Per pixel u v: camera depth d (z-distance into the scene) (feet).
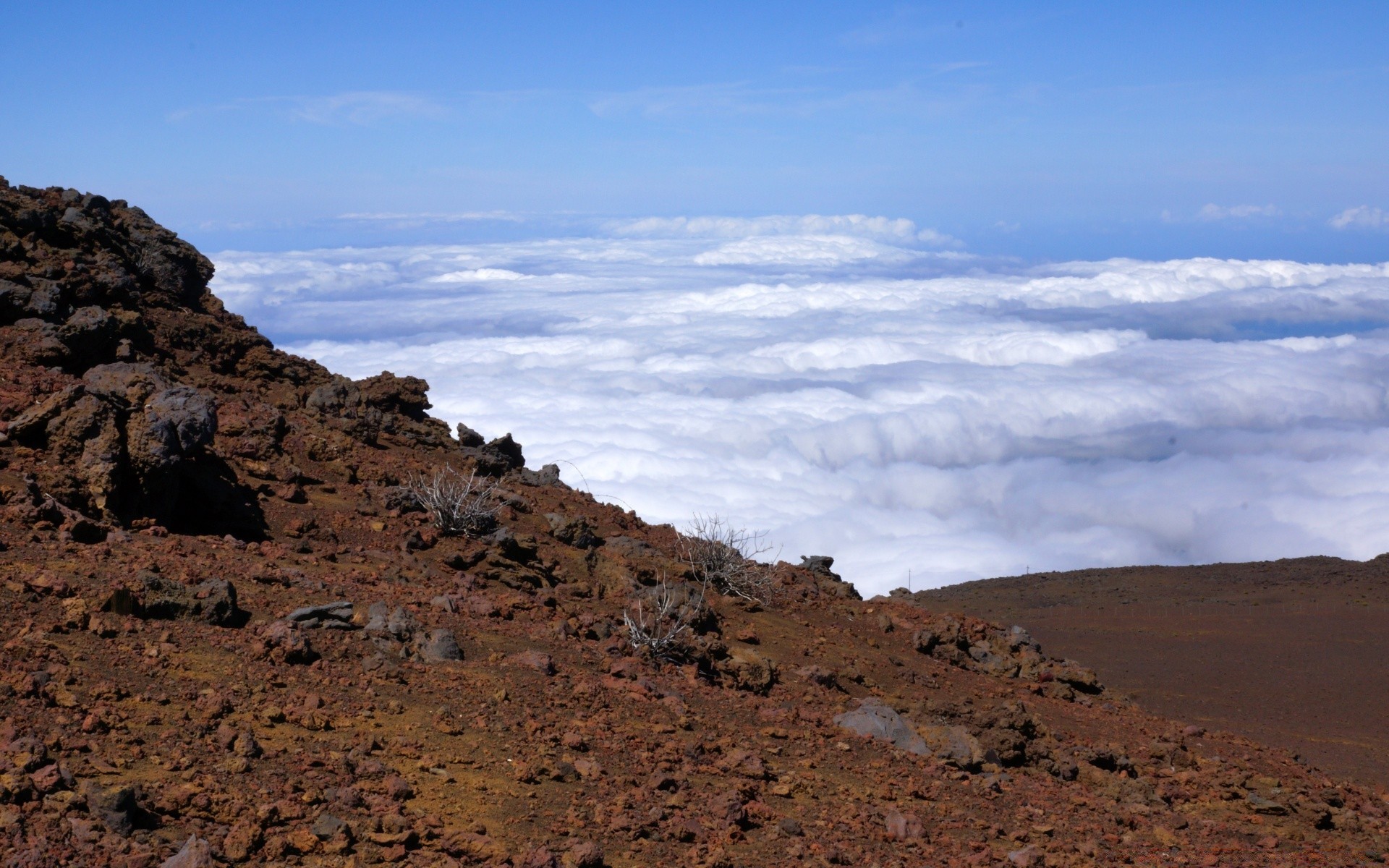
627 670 43.24
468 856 23.66
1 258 65.98
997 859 30.94
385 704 32.27
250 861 21.20
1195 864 34.88
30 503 39.96
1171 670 125.49
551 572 59.36
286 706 30.04
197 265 85.20
